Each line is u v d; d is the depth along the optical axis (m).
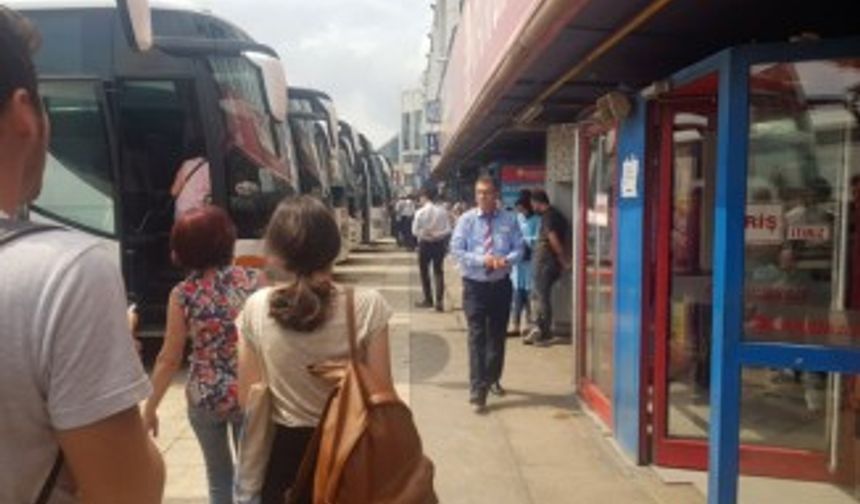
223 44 8.45
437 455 6.10
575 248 7.67
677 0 4.16
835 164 4.29
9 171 1.33
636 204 5.82
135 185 8.62
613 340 6.41
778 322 4.28
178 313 3.76
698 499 5.20
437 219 14.22
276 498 2.91
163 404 7.39
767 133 4.28
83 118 8.52
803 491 4.84
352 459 2.53
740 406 4.31
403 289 17.42
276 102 8.23
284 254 2.92
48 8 8.58
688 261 5.75
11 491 1.28
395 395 2.66
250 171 8.76
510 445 6.34
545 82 6.88
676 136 5.67
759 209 4.29
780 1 4.21
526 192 11.08
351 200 23.22
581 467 5.83
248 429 2.94
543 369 9.08
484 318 7.41
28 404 1.26
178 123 8.64
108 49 8.59
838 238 4.29
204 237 3.73
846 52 4.04
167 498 5.21
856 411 4.81
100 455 1.30
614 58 5.64
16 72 1.31
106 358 1.29
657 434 5.78
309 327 2.87
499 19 6.59
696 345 5.79
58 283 1.27
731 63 4.19
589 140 7.44
